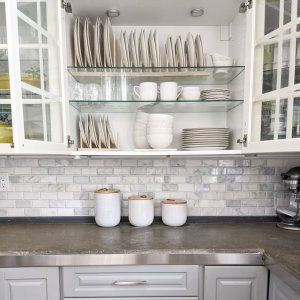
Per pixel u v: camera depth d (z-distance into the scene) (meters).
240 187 1.47
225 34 1.44
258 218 1.47
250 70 1.13
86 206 1.46
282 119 1.02
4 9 0.80
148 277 1.00
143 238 1.16
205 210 1.47
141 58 1.26
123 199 1.47
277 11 1.05
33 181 1.44
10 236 1.20
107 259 0.98
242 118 1.21
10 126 0.84
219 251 1.00
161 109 1.45
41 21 1.04
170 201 1.37
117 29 1.43
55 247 1.03
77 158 1.38
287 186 1.45
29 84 0.92
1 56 0.83
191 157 1.41
